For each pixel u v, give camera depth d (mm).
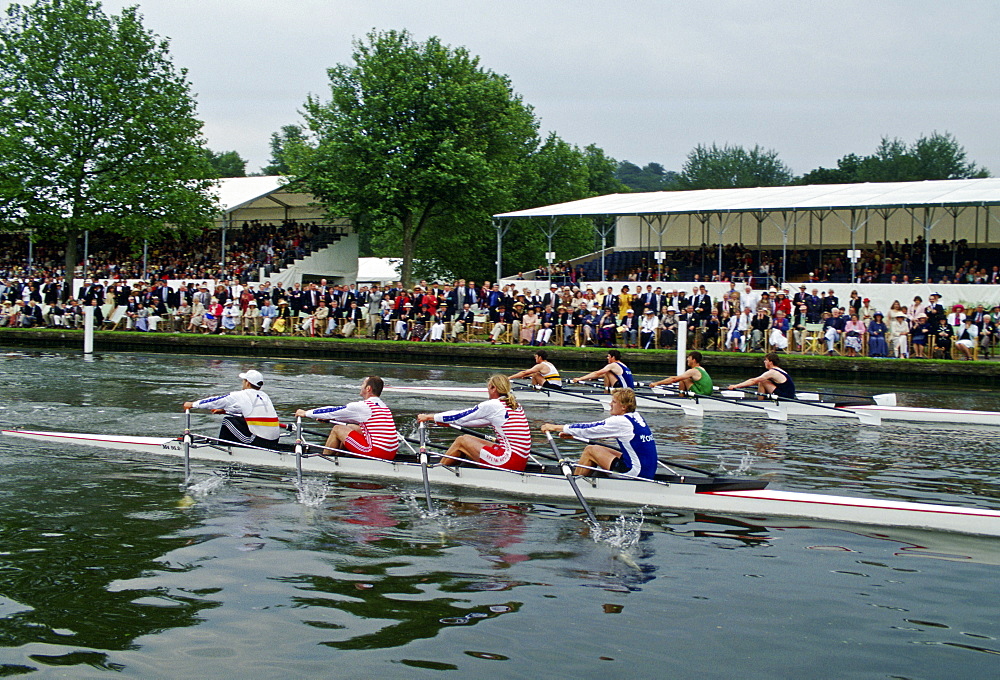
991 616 8734
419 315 37750
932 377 30062
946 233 45812
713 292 39469
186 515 11867
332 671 7391
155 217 46281
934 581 9703
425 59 49812
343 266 57938
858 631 8344
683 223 52094
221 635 8055
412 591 9180
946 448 17594
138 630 8141
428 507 12141
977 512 11500
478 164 48688
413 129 48188
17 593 8961
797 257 46219
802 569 10047
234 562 9992
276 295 41625
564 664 7566
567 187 70500
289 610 8633
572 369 33594
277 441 15125
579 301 36969
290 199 56312
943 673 7520
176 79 47500
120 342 39438
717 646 7969
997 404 25000
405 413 21797
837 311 33000
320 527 11414
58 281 47062
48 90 44656
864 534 11438
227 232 56844
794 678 7395
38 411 20688
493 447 13328
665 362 32625
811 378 31422
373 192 47625
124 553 10234
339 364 34656
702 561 10281
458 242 59469
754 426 20438
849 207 38031
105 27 45375
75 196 45156
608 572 9859
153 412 20688
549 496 12969
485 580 9539
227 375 28891
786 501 12180
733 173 127688
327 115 49531
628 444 12570
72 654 7641
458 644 7926
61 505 12273
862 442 18281
